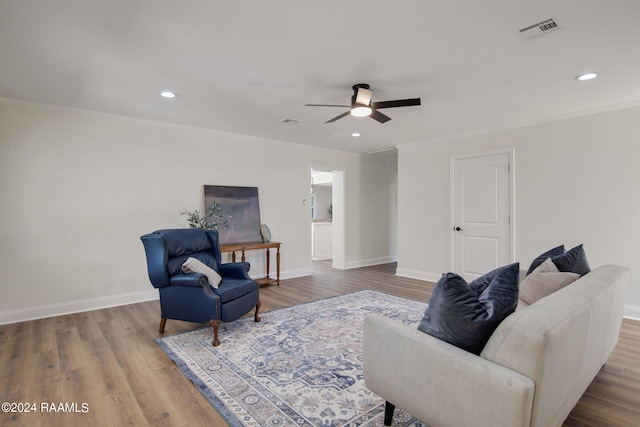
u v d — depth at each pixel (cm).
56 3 189
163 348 286
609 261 383
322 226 805
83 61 264
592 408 204
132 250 427
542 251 433
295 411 199
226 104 370
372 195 723
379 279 572
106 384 228
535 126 439
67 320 360
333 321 355
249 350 283
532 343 125
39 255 369
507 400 124
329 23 212
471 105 372
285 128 480
